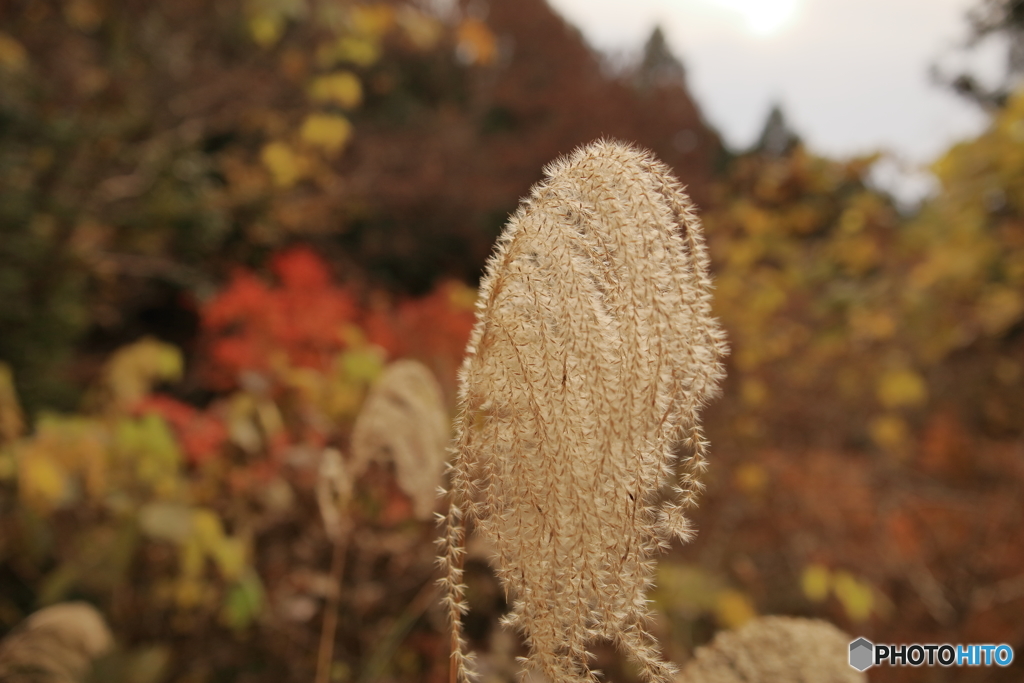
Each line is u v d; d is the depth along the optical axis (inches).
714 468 194.2
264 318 166.7
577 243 34.6
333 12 233.9
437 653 101.9
